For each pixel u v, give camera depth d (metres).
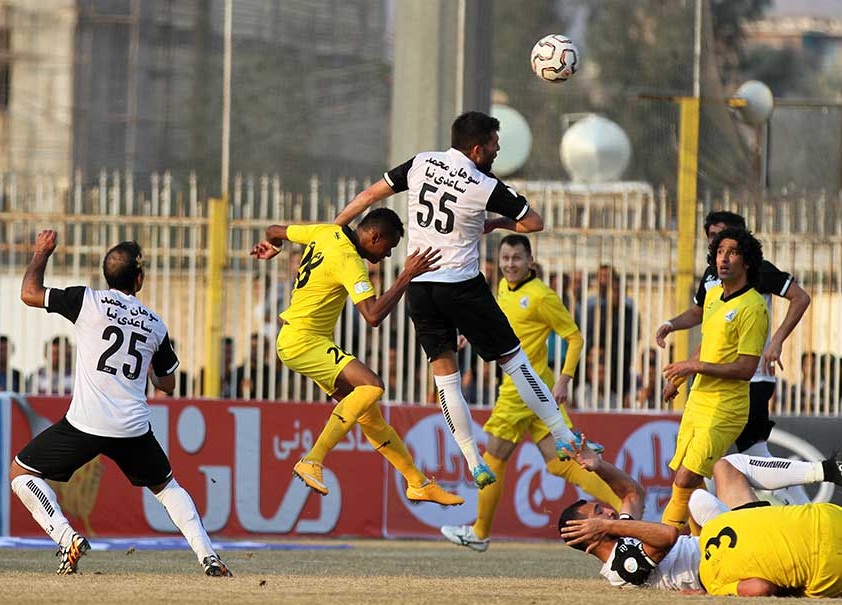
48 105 90.69
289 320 28.28
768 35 149.12
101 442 25.64
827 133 95.38
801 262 45.19
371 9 97.44
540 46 29.05
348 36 96.88
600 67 115.62
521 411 34.25
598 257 44.41
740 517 22.88
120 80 92.56
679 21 111.12
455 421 27.62
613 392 44.97
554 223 46.56
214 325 43.94
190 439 42.62
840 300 45.22
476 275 26.72
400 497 43.28
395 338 44.31
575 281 44.81
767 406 30.34
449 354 27.48
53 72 91.44
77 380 25.88
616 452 43.22
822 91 143.75
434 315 27.09
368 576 27.61
